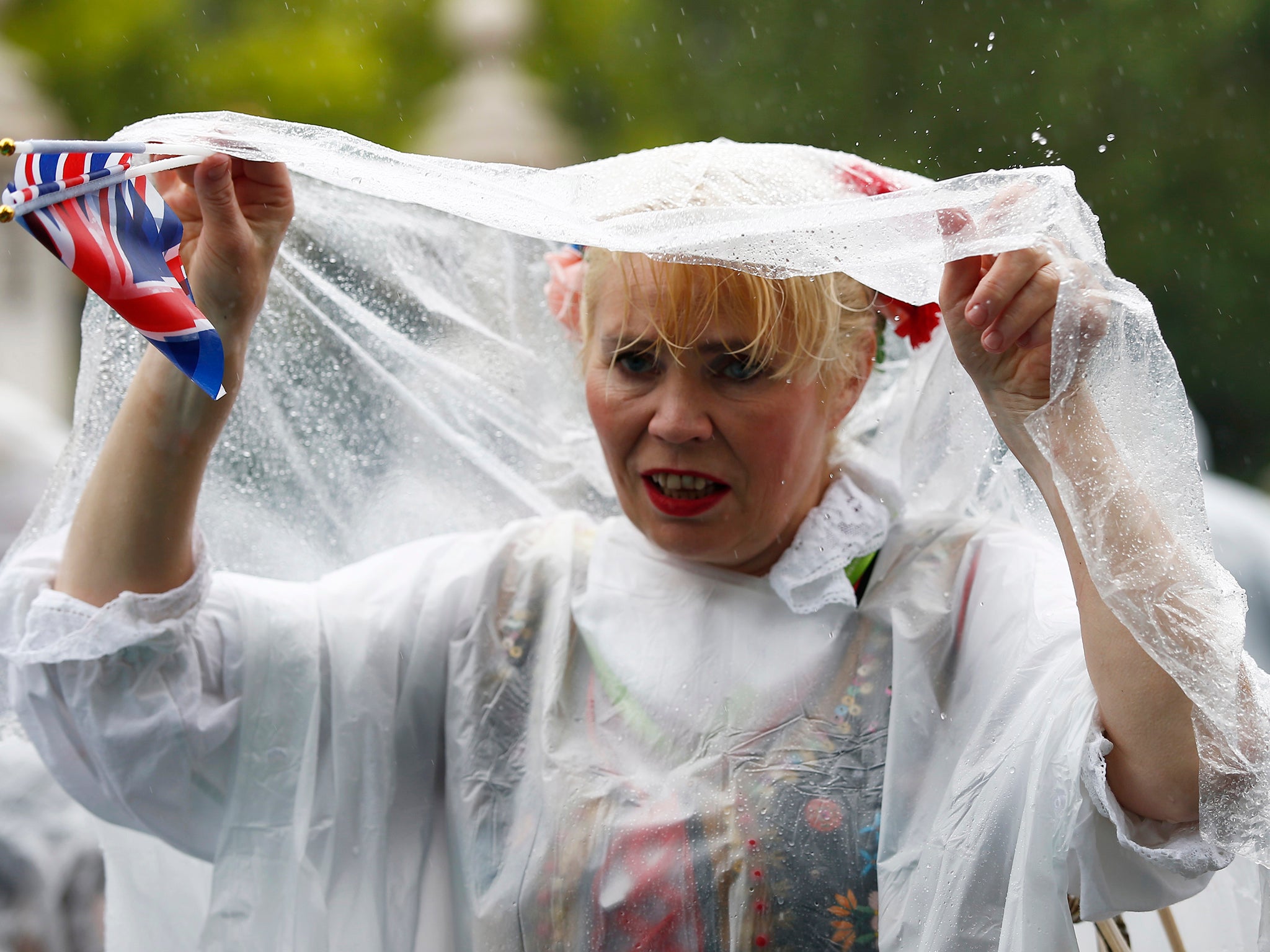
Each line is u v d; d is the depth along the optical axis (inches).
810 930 148.8
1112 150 1066.7
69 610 151.9
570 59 848.3
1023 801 145.9
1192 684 129.5
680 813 152.3
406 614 170.7
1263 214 1087.0
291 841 163.9
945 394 168.6
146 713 156.9
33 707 157.8
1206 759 130.0
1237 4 1034.7
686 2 956.0
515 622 169.0
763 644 159.5
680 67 936.9
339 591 172.2
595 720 161.5
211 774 163.3
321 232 184.4
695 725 156.5
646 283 148.9
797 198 152.9
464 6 810.8
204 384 131.6
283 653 165.8
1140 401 137.0
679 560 167.3
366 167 143.9
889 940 146.8
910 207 138.4
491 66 800.3
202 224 151.5
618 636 162.7
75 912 244.2
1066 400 136.9
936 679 155.9
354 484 189.6
